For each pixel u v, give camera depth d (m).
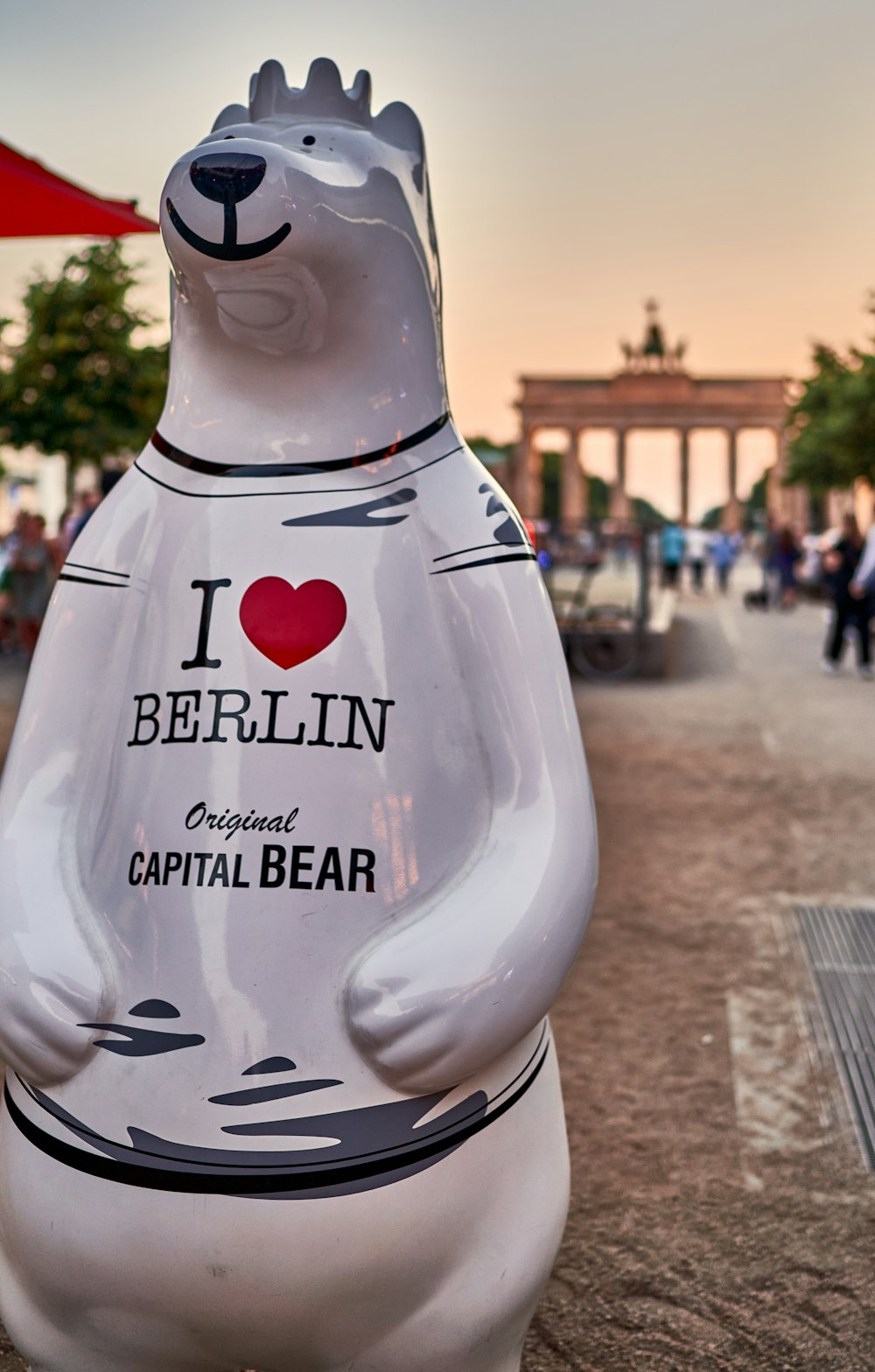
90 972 1.62
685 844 7.04
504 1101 1.71
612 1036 4.43
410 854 1.66
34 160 4.38
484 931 1.60
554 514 107.56
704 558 29.95
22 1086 1.70
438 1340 1.68
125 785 1.69
